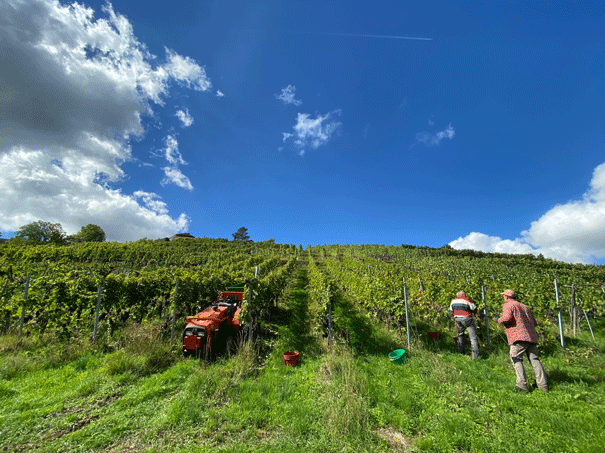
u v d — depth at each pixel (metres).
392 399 4.35
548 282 9.08
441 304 9.51
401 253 33.38
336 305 10.68
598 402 4.12
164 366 5.79
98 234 64.94
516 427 3.58
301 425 3.64
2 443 3.31
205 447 3.28
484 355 6.40
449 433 3.49
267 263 21.25
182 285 8.89
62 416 3.93
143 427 3.69
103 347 6.61
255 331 8.09
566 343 7.08
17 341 6.65
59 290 7.23
